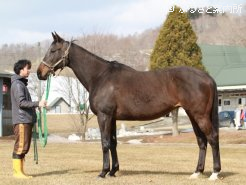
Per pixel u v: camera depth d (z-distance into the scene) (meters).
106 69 8.95
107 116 8.76
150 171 10.20
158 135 31.17
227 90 42.69
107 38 45.91
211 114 8.58
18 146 8.77
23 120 8.66
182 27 31.00
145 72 8.85
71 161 12.59
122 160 13.45
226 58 48.28
